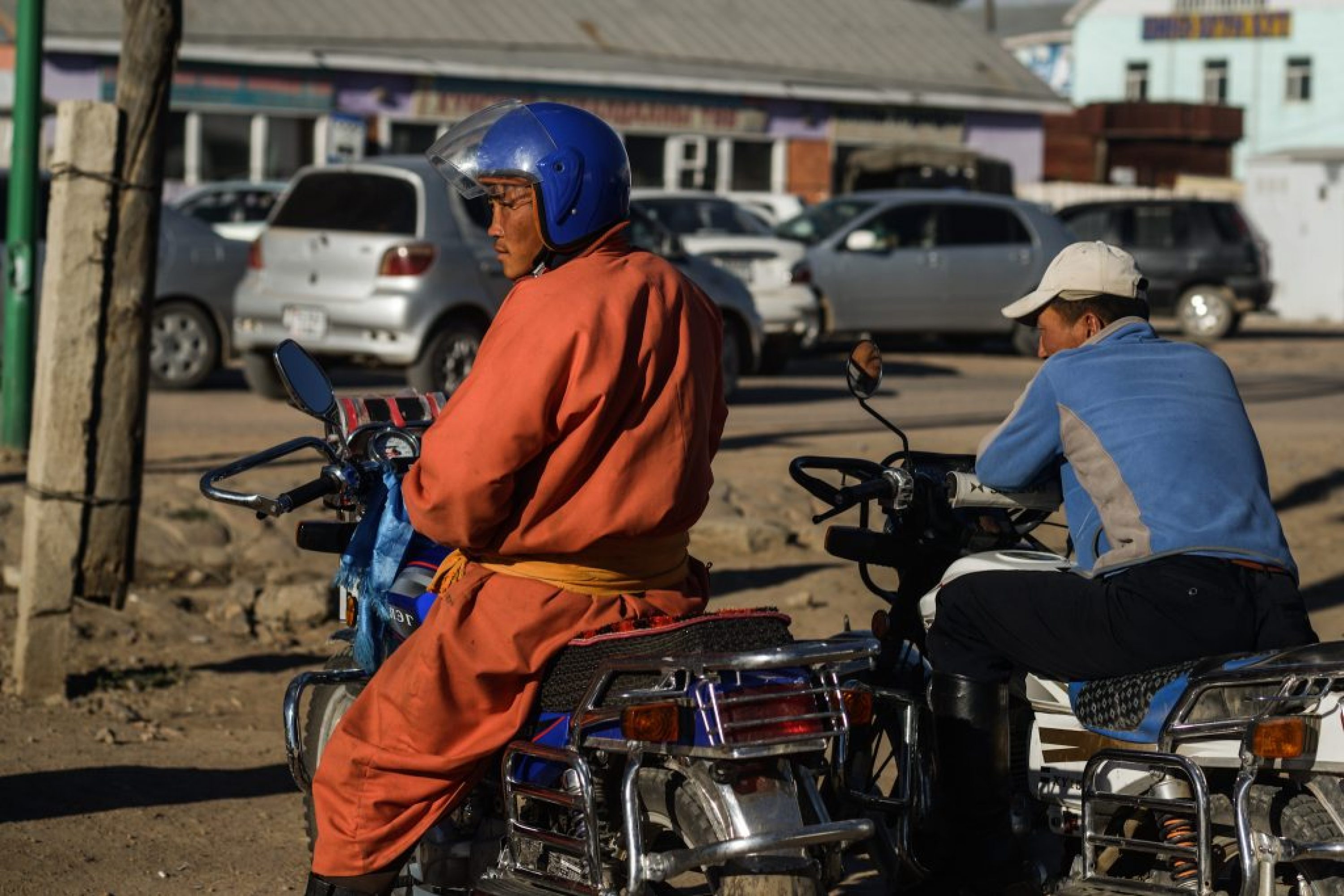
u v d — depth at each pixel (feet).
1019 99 143.95
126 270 26.50
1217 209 96.22
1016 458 16.03
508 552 13.47
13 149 40.47
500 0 126.00
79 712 24.47
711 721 12.56
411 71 113.19
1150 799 14.60
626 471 13.25
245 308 52.90
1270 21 202.18
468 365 51.88
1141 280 16.37
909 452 16.89
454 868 14.78
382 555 15.28
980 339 83.25
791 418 52.60
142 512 33.12
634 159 126.62
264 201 89.35
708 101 128.16
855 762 17.39
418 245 50.57
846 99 134.31
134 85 25.72
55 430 24.47
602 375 13.00
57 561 24.62
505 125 14.05
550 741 13.55
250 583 30.83
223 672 27.04
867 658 14.23
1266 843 13.42
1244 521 15.16
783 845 12.44
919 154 130.11
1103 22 212.64
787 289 67.82
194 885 18.19
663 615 13.79
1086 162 176.24
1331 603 31.89
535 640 13.46
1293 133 202.49
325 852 13.74
